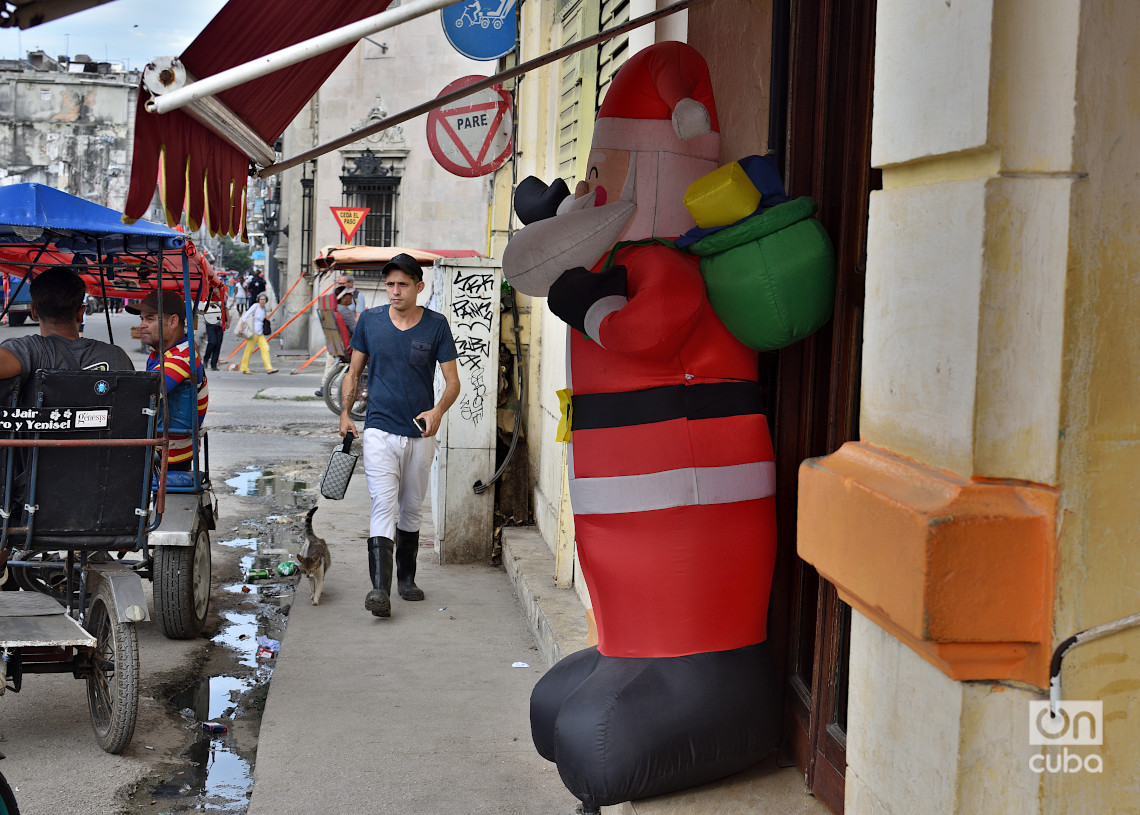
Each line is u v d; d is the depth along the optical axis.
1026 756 1.90
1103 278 1.84
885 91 2.20
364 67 27.17
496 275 7.65
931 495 1.95
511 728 4.80
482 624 6.37
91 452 4.61
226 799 4.20
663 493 3.16
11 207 4.75
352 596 6.94
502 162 7.68
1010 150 1.89
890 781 2.18
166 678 5.54
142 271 6.34
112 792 4.21
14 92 70.69
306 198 28.98
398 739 4.65
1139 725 1.89
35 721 4.92
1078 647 1.86
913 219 2.12
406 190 27.30
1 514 4.53
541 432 7.91
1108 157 1.83
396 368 6.41
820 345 3.46
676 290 3.05
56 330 4.89
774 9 3.61
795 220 3.07
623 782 3.14
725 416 3.22
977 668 1.92
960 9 1.94
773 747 3.34
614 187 3.40
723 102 4.04
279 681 5.36
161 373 4.66
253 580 7.48
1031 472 1.90
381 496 6.39
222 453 12.75
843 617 3.16
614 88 3.48
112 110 71.94
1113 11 1.81
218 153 4.07
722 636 3.24
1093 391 1.85
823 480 2.33
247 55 3.77
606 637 3.33
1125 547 1.87
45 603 4.59
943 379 2.01
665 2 4.53
